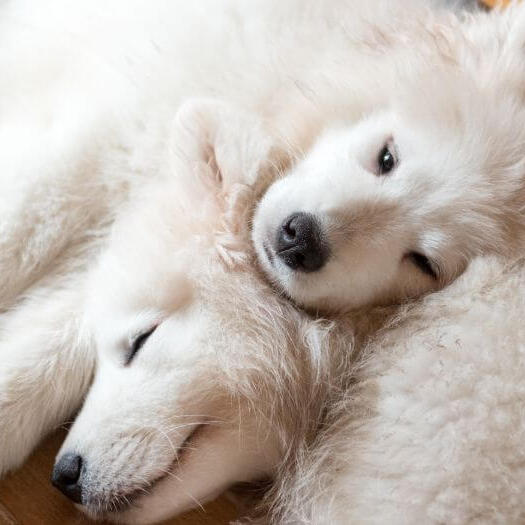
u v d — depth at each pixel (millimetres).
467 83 724
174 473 680
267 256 716
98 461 677
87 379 743
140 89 780
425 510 627
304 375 713
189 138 726
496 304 669
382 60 764
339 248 701
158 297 696
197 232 711
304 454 701
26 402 712
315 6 810
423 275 725
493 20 774
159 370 683
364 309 725
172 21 810
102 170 769
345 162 726
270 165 743
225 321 696
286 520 699
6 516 693
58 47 828
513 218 718
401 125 727
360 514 646
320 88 764
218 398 686
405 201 709
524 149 713
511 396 634
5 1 897
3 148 766
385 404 662
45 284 761
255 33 798
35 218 745
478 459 626
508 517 619
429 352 661
